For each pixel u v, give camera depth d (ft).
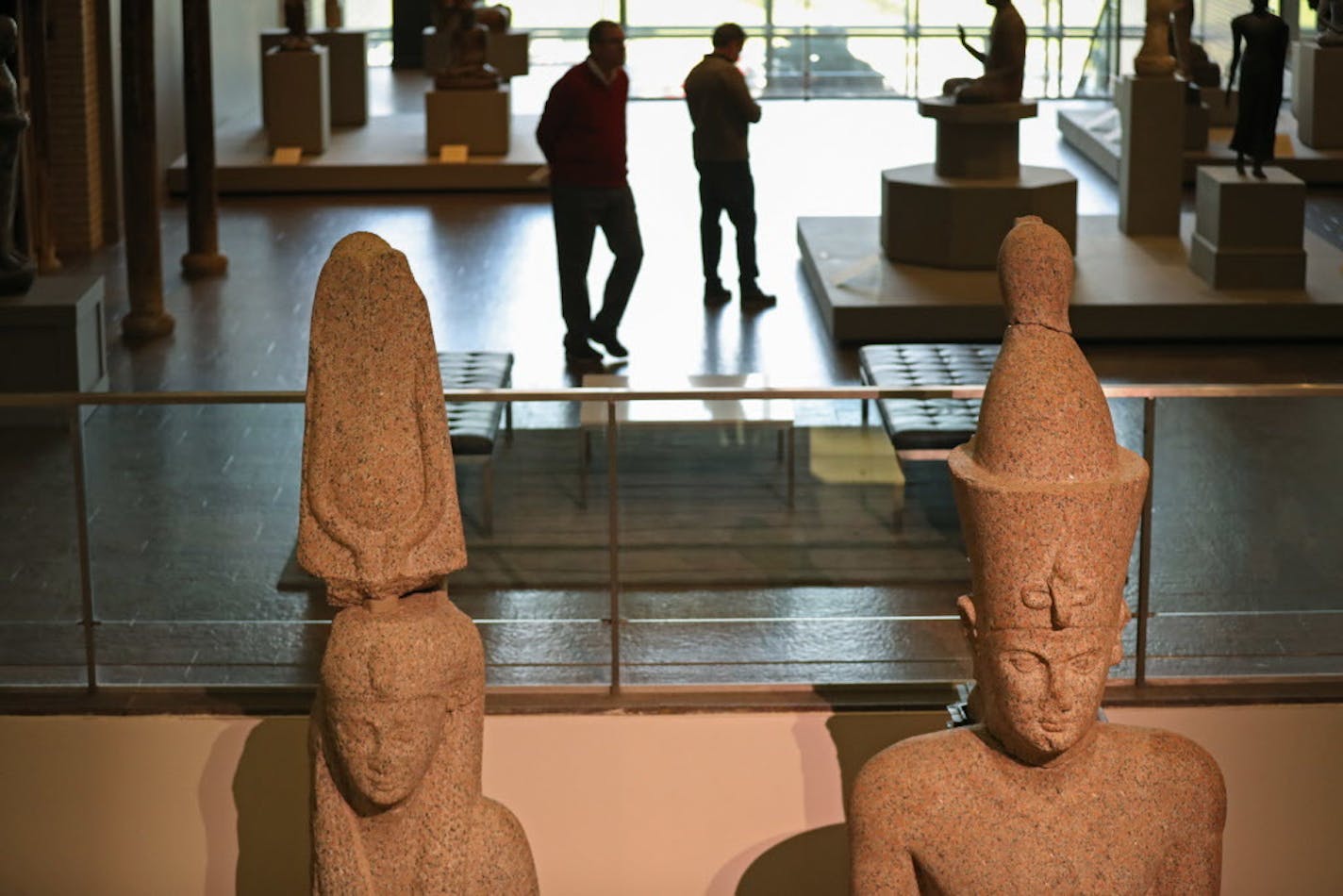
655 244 42.86
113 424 18.42
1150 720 17.76
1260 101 35.12
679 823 17.97
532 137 56.54
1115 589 12.60
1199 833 13.17
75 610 18.43
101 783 17.92
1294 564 18.34
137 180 34.09
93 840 18.10
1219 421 18.28
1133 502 12.53
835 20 72.13
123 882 18.22
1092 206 47.91
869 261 37.99
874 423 18.89
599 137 31.63
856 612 18.66
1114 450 12.70
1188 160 50.52
